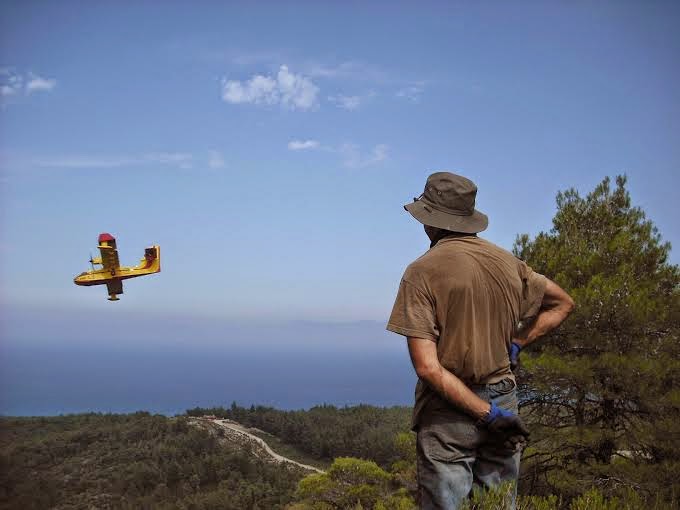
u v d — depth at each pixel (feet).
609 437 24.88
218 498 206.59
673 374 24.71
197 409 376.07
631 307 24.50
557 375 25.00
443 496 5.66
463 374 5.87
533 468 27.14
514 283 6.17
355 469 60.64
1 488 53.01
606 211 30.22
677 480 21.49
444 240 6.36
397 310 6.00
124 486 209.67
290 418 330.75
